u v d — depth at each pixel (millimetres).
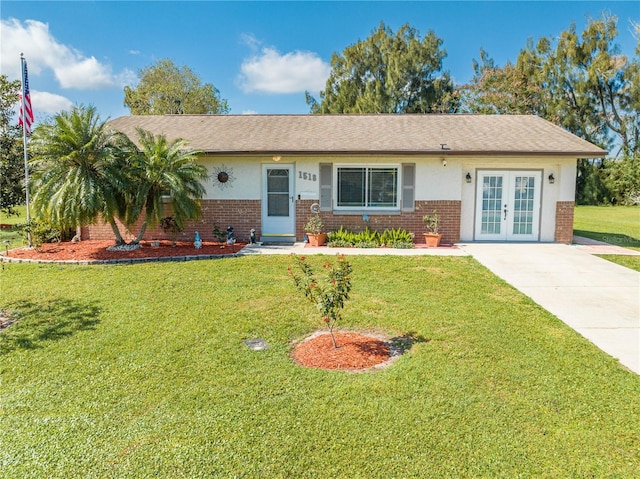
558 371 4508
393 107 32250
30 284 7988
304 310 6492
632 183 30750
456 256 10594
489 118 15188
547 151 11750
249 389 4090
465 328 5754
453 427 3480
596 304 6941
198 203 11727
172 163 10672
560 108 32031
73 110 10102
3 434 3416
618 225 18734
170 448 3225
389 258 10297
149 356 4855
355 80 34406
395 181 12664
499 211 12875
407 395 3967
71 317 6180
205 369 4520
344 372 4457
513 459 3111
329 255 10680
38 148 9859
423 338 5402
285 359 4781
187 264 9664
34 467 3035
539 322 6027
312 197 12797
